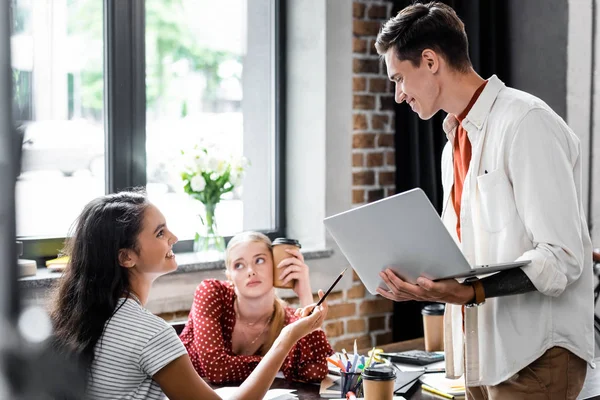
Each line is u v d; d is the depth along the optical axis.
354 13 3.43
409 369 2.11
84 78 2.92
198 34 3.26
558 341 1.64
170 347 1.55
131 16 3.03
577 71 3.21
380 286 1.70
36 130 2.73
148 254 1.64
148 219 1.65
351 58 3.42
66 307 1.56
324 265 3.34
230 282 2.22
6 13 0.40
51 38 2.81
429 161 3.39
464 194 1.74
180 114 3.21
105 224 1.60
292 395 1.82
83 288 1.56
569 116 3.21
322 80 3.35
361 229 1.61
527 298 1.65
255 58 3.43
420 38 1.72
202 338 2.07
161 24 3.14
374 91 3.51
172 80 3.18
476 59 3.30
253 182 3.44
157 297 2.84
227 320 2.15
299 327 1.74
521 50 3.32
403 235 1.54
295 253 2.10
